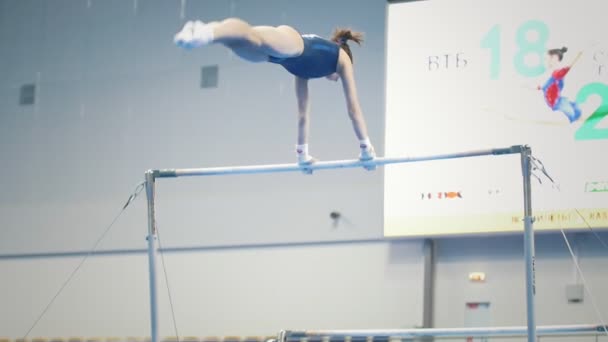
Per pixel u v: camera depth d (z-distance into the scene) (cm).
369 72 1484
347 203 1451
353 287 1412
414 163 1341
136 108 1614
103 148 1616
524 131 1299
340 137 1476
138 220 1561
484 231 1285
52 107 1670
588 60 1301
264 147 1518
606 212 1241
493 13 1357
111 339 1519
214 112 1562
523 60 1327
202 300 1491
